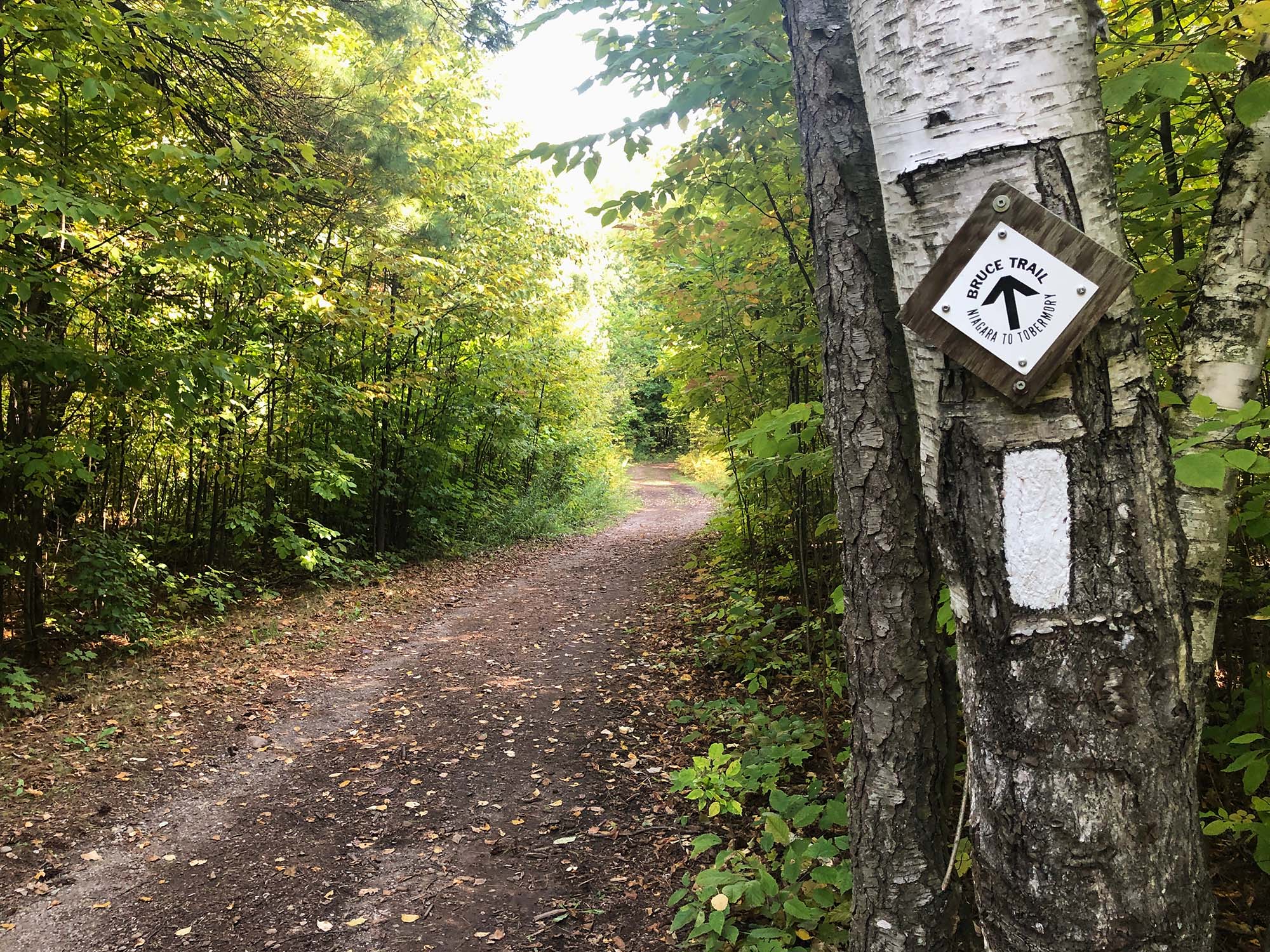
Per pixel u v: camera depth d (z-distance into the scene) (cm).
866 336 178
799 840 241
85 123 478
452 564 1104
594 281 1537
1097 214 115
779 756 328
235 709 496
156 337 619
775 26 295
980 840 125
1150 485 114
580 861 314
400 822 351
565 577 1011
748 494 690
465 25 774
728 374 539
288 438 916
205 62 547
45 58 402
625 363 2605
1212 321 184
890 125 128
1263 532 195
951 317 120
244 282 638
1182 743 113
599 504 1861
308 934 270
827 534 563
